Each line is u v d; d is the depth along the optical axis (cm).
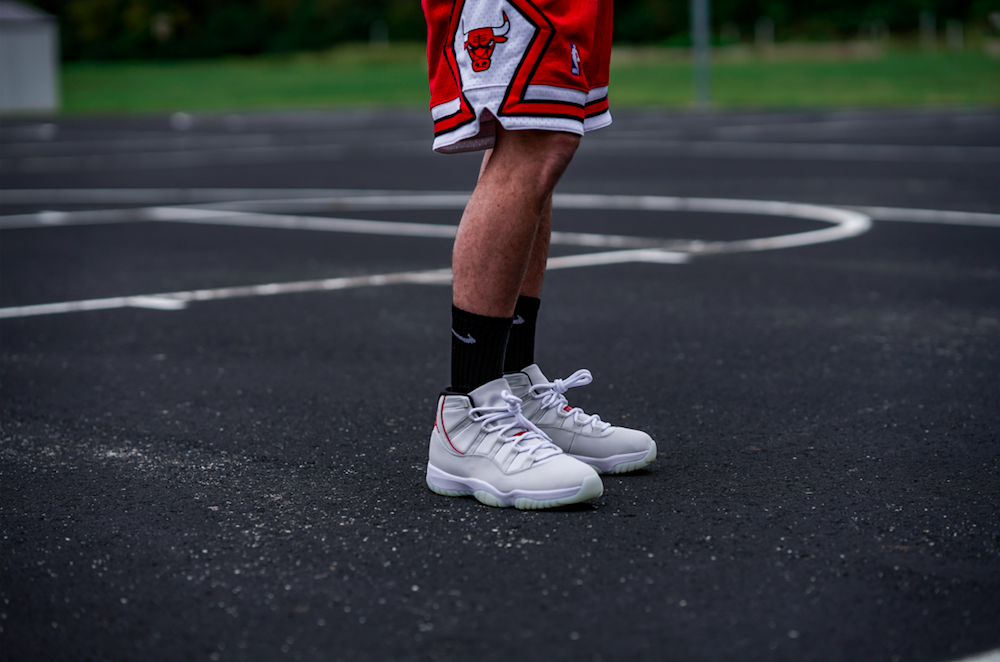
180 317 509
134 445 312
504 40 244
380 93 3478
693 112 2403
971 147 1458
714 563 220
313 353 435
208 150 1652
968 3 6194
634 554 225
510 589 208
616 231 784
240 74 4875
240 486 274
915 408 345
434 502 261
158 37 6781
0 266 662
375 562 223
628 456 279
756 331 467
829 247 698
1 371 409
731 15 6378
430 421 337
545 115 244
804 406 349
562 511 252
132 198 1052
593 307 523
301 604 203
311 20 6800
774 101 2789
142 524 247
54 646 189
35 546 234
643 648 184
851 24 6272
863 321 484
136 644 189
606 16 263
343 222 858
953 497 260
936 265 627
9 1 3334
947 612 197
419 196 1032
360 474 284
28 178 1263
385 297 554
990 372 392
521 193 251
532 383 289
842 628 191
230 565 222
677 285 578
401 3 6850
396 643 187
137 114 2783
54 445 313
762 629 191
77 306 539
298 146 1706
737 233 768
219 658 183
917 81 3472
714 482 273
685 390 372
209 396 370
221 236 788
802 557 223
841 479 275
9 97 3195
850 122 2009
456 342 263
